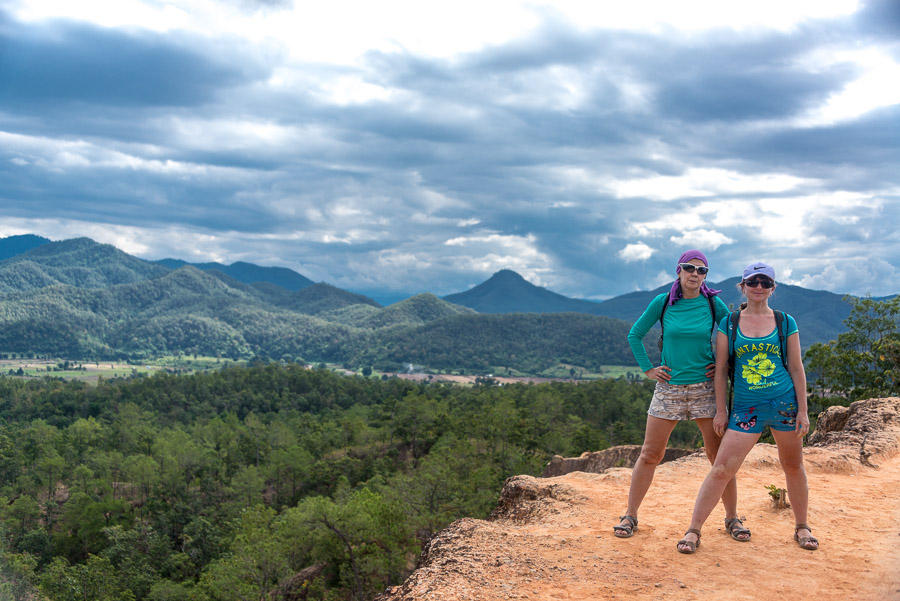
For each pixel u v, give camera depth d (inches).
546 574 179.2
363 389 6063.0
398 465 3095.5
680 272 214.7
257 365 6697.8
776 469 325.7
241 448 3373.5
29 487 2773.1
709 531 222.4
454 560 191.5
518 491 294.7
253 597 1268.5
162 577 1902.1
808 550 200.2
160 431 4028.1
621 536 214.4
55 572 1572.3
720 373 207.9
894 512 244.5
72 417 5088.6
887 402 457.7
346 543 1314.0
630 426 3393.2
